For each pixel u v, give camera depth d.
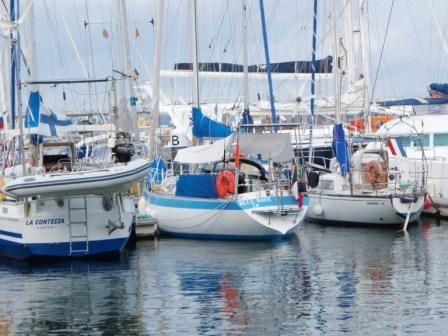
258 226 29.91
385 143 37.31
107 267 25.61
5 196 27.33
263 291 22.00
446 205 35.78
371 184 34.19
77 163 27.86
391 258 26.41
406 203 32.84
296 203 30.47
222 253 27.88
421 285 22.31
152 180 33.19
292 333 18.06
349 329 18.27
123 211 27.17
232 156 31.14
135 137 32.56
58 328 18.84
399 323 18.62
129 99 33.34
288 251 28.12
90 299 21.42
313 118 40.44
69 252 26.64
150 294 21.86
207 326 18.75
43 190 25.31
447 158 37.22
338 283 22.80
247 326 18.67
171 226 31.20
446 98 42.91
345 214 33.72
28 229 26.25
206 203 30.27
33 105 27.17
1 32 29.78
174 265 25.75
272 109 37.62
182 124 45.59
